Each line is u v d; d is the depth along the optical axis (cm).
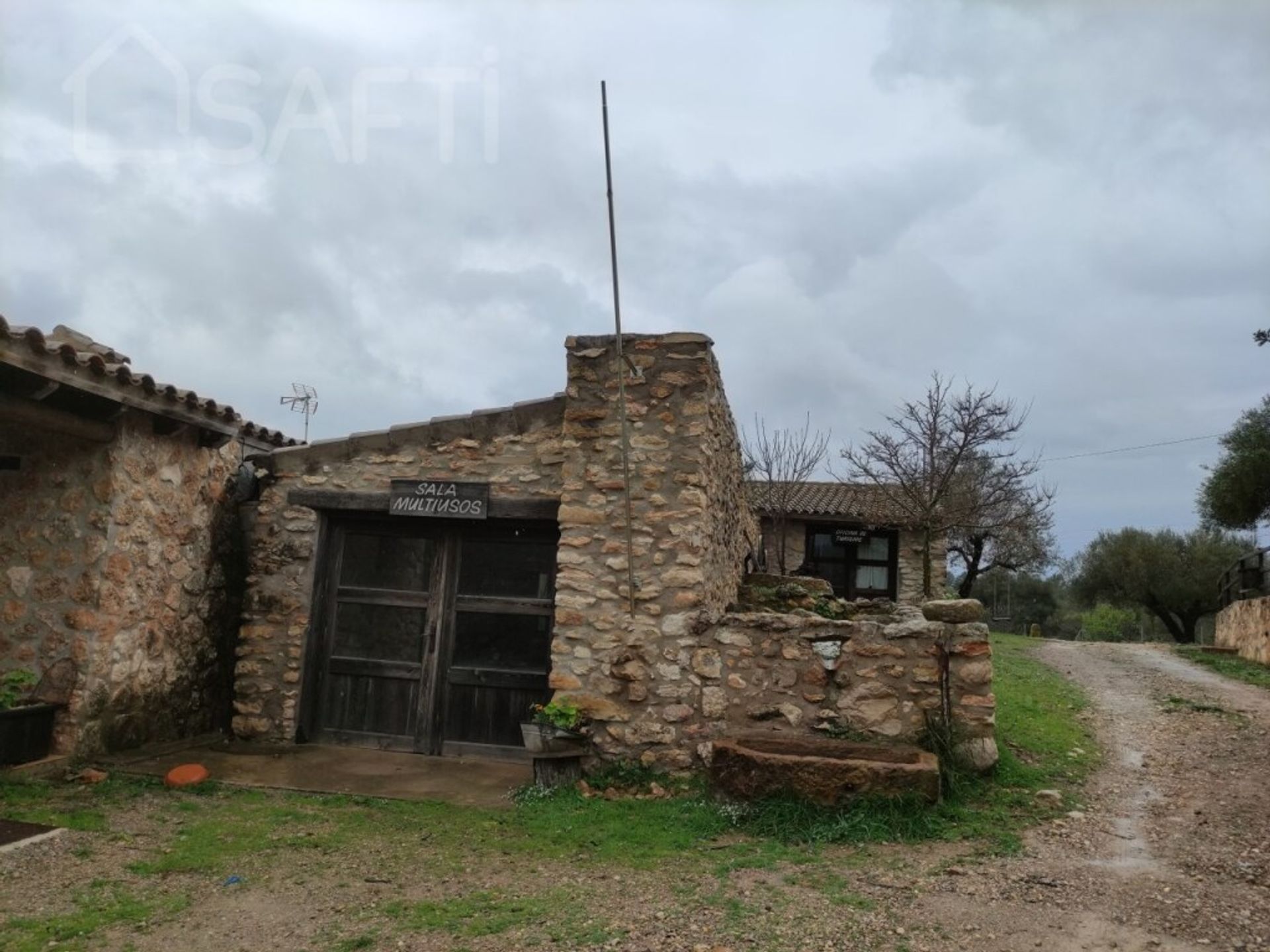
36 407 588
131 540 685
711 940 370
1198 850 492
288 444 905
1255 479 1739
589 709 669
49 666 650
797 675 650
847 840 512
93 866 457
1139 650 1605
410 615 793
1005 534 2236
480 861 484
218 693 808
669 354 705
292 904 418
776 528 1881
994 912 401
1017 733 742
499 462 770
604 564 688
